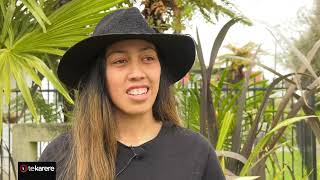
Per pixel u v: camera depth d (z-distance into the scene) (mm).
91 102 1587
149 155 1559
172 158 1564
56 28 2965
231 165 3045
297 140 4480
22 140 3877
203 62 2959
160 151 1569
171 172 1541
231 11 4129
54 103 4160
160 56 1699
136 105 1534
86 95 1623
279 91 3941
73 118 1657
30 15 3258
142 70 1534
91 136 1564
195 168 1569
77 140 1573
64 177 1565
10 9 2969
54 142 1648
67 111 3943
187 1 4086
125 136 1595
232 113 3262
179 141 1604
